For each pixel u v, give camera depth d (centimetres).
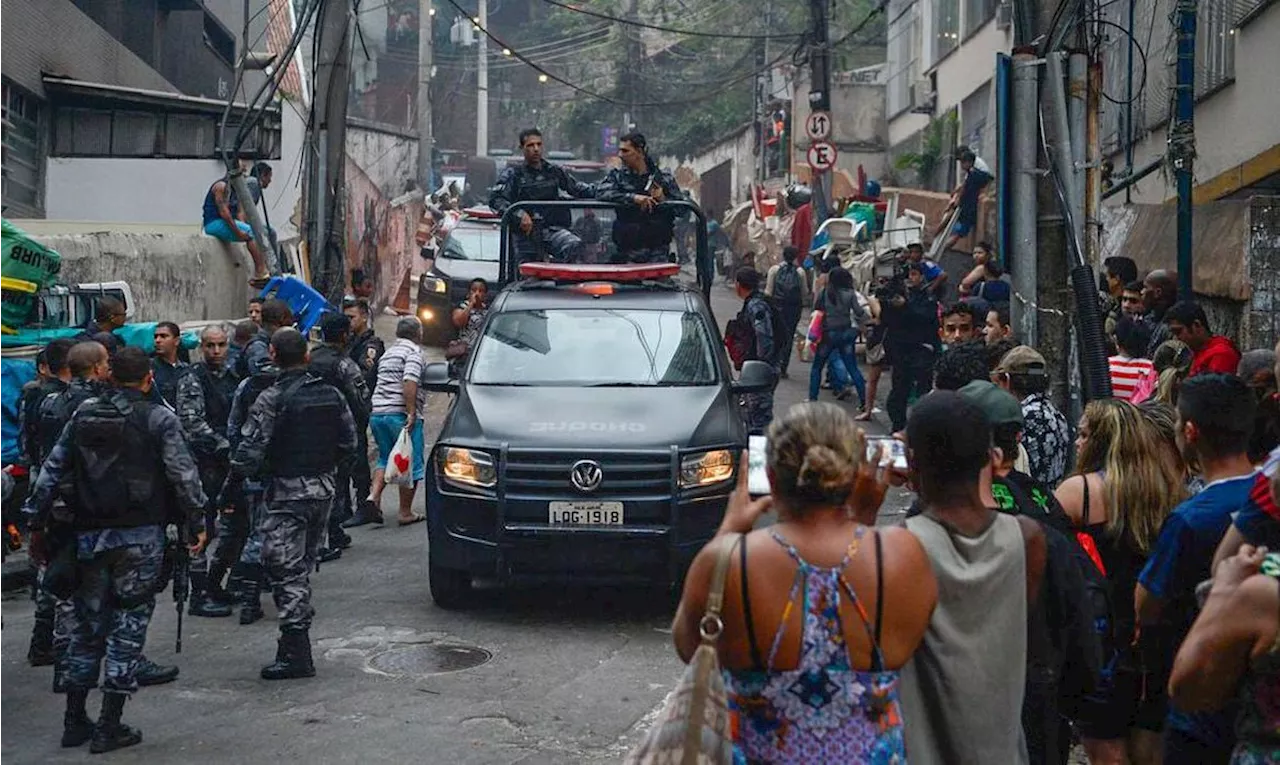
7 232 1127
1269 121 1378
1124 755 500
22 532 1141
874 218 2638
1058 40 926
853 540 356
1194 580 426
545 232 1310
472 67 7175
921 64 3584
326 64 1733
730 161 5025
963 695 375
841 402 1858
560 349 1005
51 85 2103
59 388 877
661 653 831
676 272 1114
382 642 860
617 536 880
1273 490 352
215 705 740
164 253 1636
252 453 776
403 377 1232
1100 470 512
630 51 5616
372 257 3147
